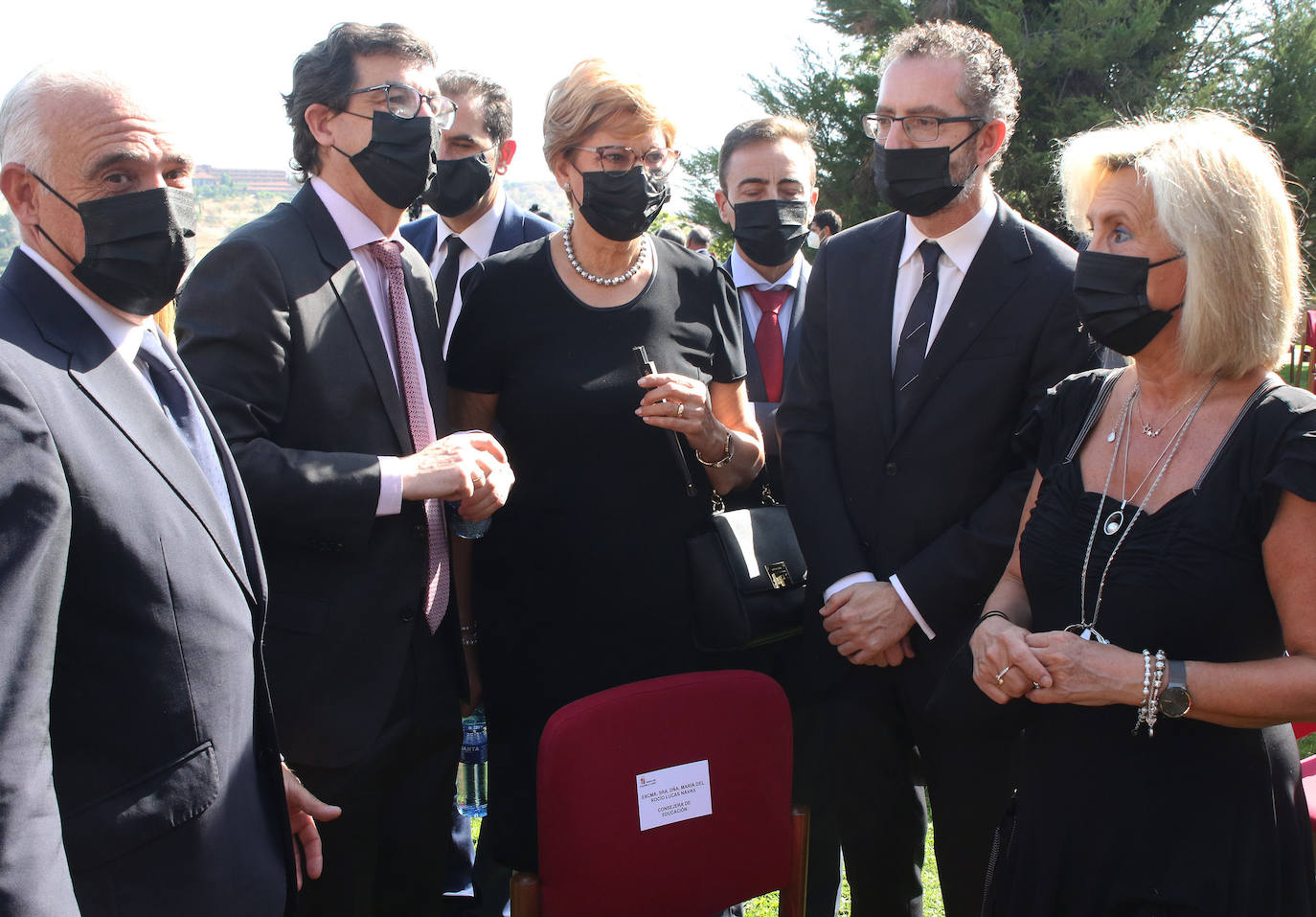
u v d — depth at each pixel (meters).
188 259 1.41
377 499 1.89
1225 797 1.49
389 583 2.01
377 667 2.01
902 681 2.35
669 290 2.40
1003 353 2.22
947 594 2.20
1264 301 1.45
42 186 1.32
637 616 2.35
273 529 1.89
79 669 1.25
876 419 2.34
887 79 2.24
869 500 2.36
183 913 1.33
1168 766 1.52
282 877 1.51
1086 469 1.69
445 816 2.23
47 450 1.15
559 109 2.20
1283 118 15.10
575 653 2.35
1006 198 15.70
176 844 1.33
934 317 2.30
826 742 2.48
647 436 2.31
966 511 2.28
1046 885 1.62
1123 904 1.53
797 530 2.44
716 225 17.45
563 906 1.73
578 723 1.71
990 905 1.75
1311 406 1.42
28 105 1.32
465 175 3.18
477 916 2.88
